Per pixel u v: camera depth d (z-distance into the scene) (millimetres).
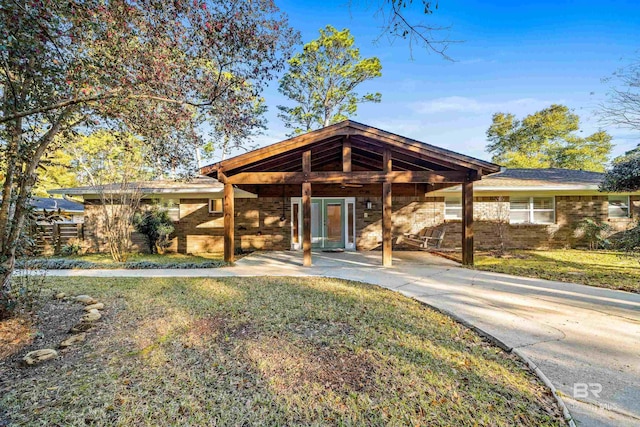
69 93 4121
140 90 4008
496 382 2678
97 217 12750
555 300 5078
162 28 3826
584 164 24625
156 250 12523
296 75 22672
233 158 8086
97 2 3480
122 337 3736
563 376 2746
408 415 2264
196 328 3930
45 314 4582
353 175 8281
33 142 4434
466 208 8336
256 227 12953
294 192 13000
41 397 2572
